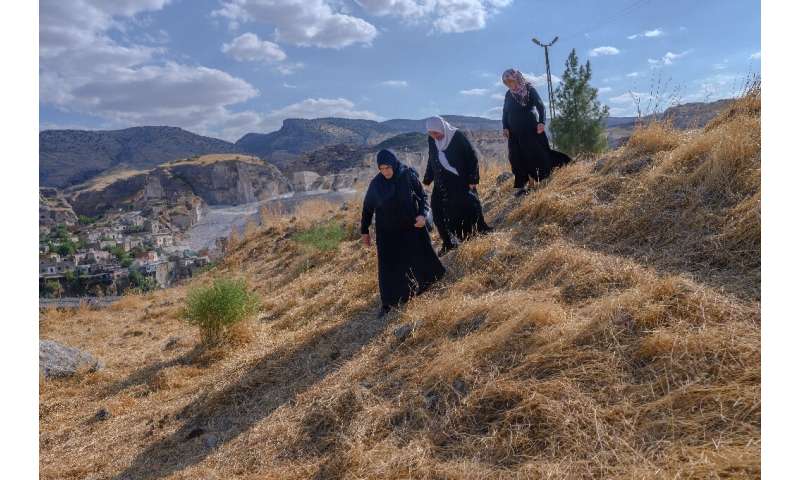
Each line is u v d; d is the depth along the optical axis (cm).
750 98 584
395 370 414
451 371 361
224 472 361
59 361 711
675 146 601
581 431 275
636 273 405
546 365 332
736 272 368
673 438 252
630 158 627
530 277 482
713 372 280
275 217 1677
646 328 330
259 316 829
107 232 13988
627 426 269
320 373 476
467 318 443
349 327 564
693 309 330
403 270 554
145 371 682
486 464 282
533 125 689
